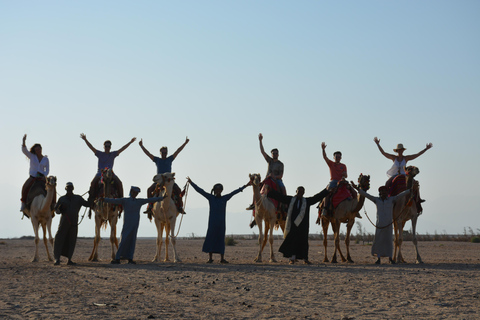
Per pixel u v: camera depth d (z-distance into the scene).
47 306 9.48
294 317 8.64
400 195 18.53
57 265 17.28
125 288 11.72
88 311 9.03
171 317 8.61
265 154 20.50
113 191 18.92
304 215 18.48
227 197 19.33
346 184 19.52
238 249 31.61
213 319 8.48
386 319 8.48
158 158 20.31
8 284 12.36
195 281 12.93
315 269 15.98
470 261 20.20
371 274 14.48
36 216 19.05
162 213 19.34
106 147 20.44
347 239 19.59
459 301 10.02
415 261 19.86
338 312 9.06
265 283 12.59
